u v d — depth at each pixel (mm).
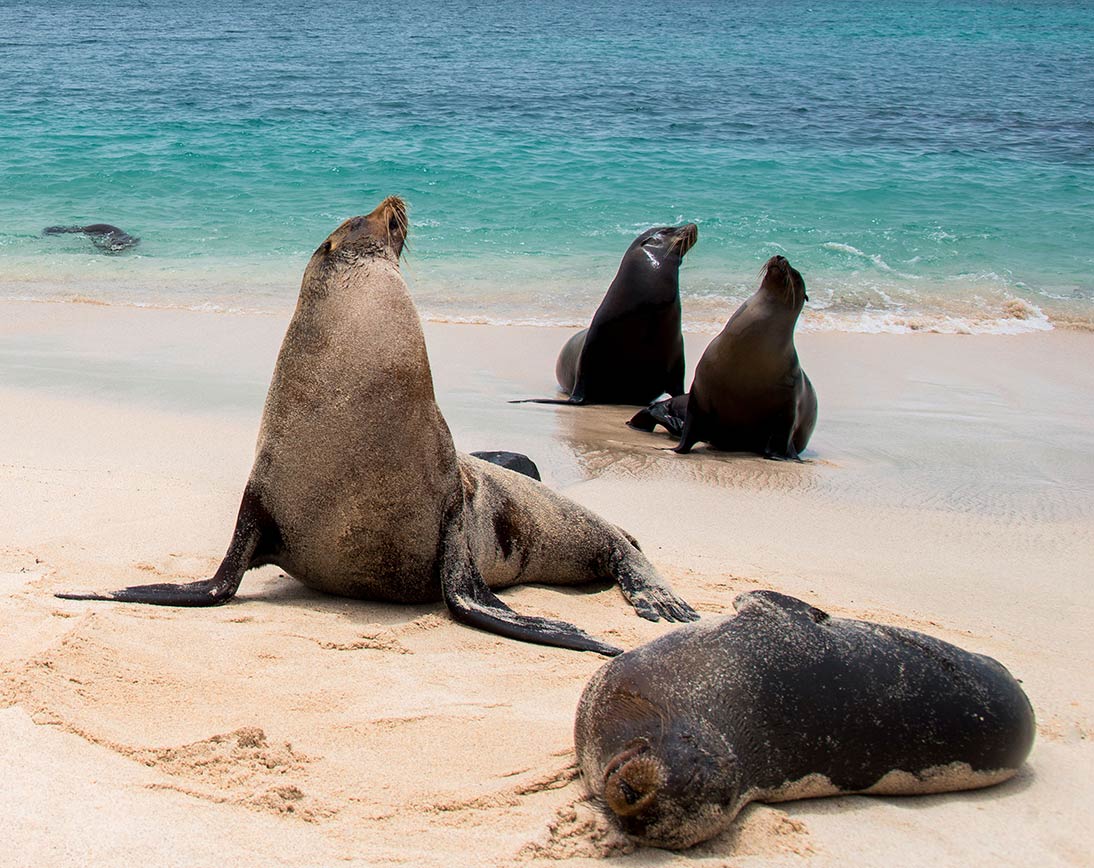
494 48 66500
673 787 3715
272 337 15172
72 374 12570
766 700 4125
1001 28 96125
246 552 6258
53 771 3912
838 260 20922
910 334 16812
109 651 5000
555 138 33000
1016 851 4004
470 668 5340
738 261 20828
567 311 17672
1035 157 31703
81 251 20344
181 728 4375
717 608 6711
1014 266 20719
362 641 5543
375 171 27797
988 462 11047
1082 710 5293
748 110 39875
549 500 7215
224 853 3531
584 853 3750
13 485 8125
